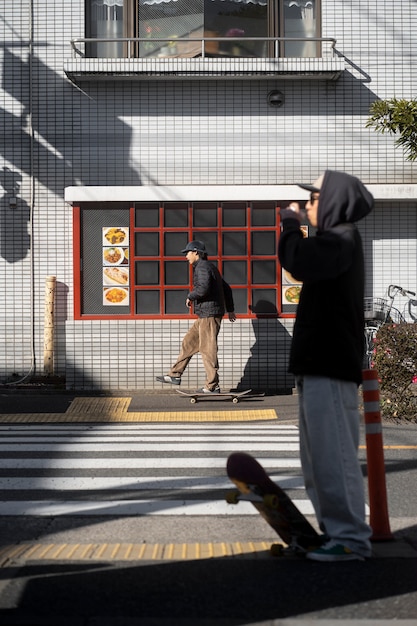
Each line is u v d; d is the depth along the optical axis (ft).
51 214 41.24
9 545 16.48
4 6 41.04
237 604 12.82
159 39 40.34
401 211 41.70
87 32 41.45
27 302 41.34
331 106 41.16
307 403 14.62
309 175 41.16
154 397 38.27
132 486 21.65
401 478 22.26
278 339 40.11
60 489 21.36
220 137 41.04
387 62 41.29
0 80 41.16
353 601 12.96
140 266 40.34
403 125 35.99
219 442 27.91
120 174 40.96
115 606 12.73
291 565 14.69
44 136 41.14
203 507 19.54
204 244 40.32
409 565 14.64
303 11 41.68
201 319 37.19
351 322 14.71
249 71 39.83
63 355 41.42
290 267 14.26
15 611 12.52
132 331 39.91
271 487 14.65
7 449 26.63
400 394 32.07
